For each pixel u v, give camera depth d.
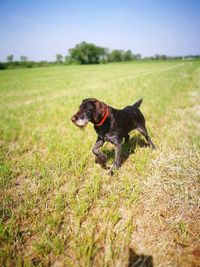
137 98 12.34
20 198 4.42
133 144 6.46
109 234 3.39
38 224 3.65
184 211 3.85
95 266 2.90
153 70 40.34
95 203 4.14
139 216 3.79
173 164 5.30
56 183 4.80
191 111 9.95
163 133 7.31
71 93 16.72
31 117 10.15
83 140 7.04
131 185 4.53
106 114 4.55
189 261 2.93
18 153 6.43
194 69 35.94
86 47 119.94
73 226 3.61
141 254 3.07
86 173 5.23
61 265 2.96
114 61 141.50
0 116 10.66
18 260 2.90
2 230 3.41
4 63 95.44
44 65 107.38
